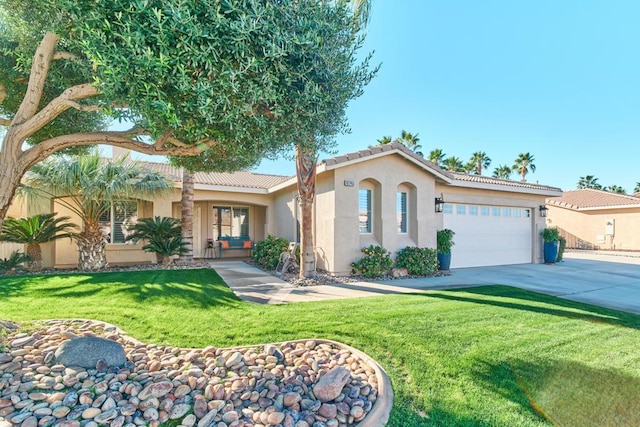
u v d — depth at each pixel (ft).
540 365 13.61
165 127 11.22
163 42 9.09
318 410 10.22
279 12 10.96
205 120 10.82
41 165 34.91
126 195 37.35
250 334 16.66
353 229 37.40
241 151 13.69
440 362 13.66
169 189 42.55
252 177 63.62
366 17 14.32
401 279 35.83
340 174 36.91
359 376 12.43
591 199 90.48
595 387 11.87
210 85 9.68
